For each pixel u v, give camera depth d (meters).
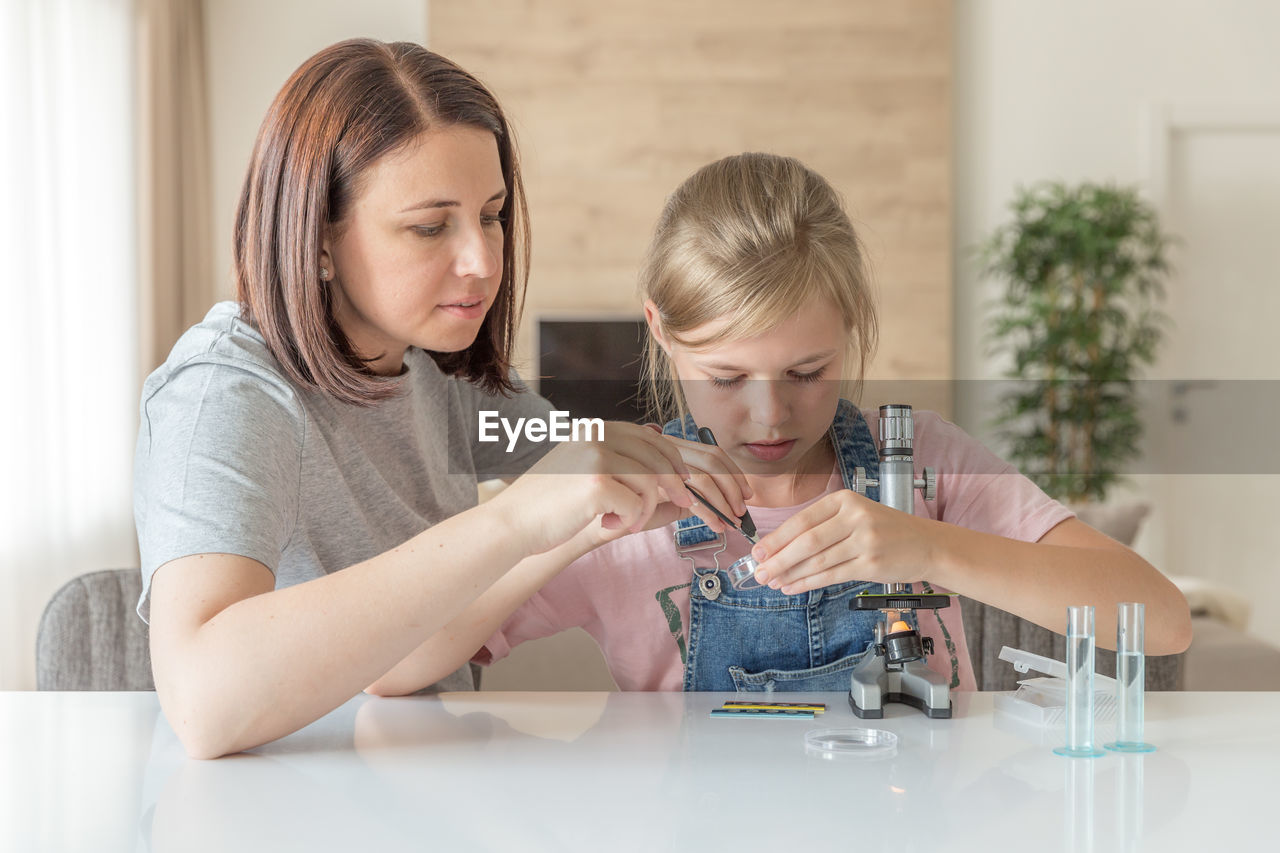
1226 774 0.68
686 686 1.02
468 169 0.91
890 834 0.58
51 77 2.80
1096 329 3.98
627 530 0.79
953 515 1.04
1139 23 4.30
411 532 1.06
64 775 0.70
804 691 1.00
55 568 2.76
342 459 1.00
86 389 2.99
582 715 0.86
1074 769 0.69
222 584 0.77
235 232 0.98
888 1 4.23
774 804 0.63
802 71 4.25
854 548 0.76
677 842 0.57
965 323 4.36
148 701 0.91
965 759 0.72
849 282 0.93
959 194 4.34
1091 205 4.01
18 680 2.54
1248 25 4.30
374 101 0.90
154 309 3.38
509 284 1.09
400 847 0.57
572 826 0.60
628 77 4.25
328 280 0.95
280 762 0.73
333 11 4.20
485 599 0.92
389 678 0.92
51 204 2.79
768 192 0.94
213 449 0.83
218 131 4.15
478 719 0.85
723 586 1.01
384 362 1.03
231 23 4.15
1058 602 0.81
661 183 4.27
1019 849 0.55
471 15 4.23
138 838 0.59
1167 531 4.30
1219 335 4.38
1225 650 2.31
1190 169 4.38
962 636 1.05
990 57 4.32
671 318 0.91
